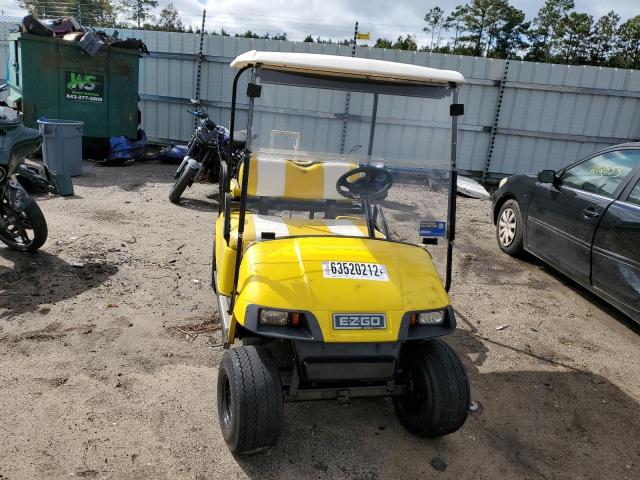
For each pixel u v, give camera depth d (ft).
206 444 9.07
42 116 29.96
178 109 36.47
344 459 9.03
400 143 10.55
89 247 17.48
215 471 8.52
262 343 10.02
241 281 8.92
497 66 31.99
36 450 8.62
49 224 19.43
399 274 9.03
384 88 10.23
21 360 11.03
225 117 35.68
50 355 11.28
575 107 32.07
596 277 15.02
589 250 15.28
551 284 17.79
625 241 13.87
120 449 8.79
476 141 33.40
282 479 8.46
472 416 10.47
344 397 8.82
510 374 12.12
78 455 8.59
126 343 11.98
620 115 31.89
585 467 9.33
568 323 14.98
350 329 8.18
